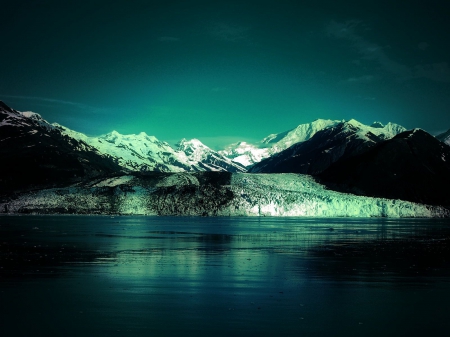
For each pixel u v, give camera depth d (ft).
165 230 359.66
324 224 473.67
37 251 208.74
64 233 318.65
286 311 105.09
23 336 87.61
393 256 199.31
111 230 354.33
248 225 441.27
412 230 386.93
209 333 89.30
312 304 111.24
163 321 96.68
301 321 97.60
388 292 124.26
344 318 100.01
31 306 107.65
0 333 89.15
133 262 175.32
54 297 116.16
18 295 118.01
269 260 184.24
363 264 173.78
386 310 106.42
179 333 89.20
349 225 460.55
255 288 128.47
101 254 199.62
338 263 176.14
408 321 98.27
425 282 138.00
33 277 142.00
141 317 99.45
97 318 98.58
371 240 281.13
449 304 111.86
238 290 125.80
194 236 302.86
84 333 89.15
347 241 272.72
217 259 186.09
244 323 95.86
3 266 163.22
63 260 179.52
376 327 94.22
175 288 127.65
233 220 546.67
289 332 90.58
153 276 145.18
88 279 139.44
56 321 96.32
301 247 236.02
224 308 107.04
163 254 201.57
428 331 92.17
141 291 123.44
